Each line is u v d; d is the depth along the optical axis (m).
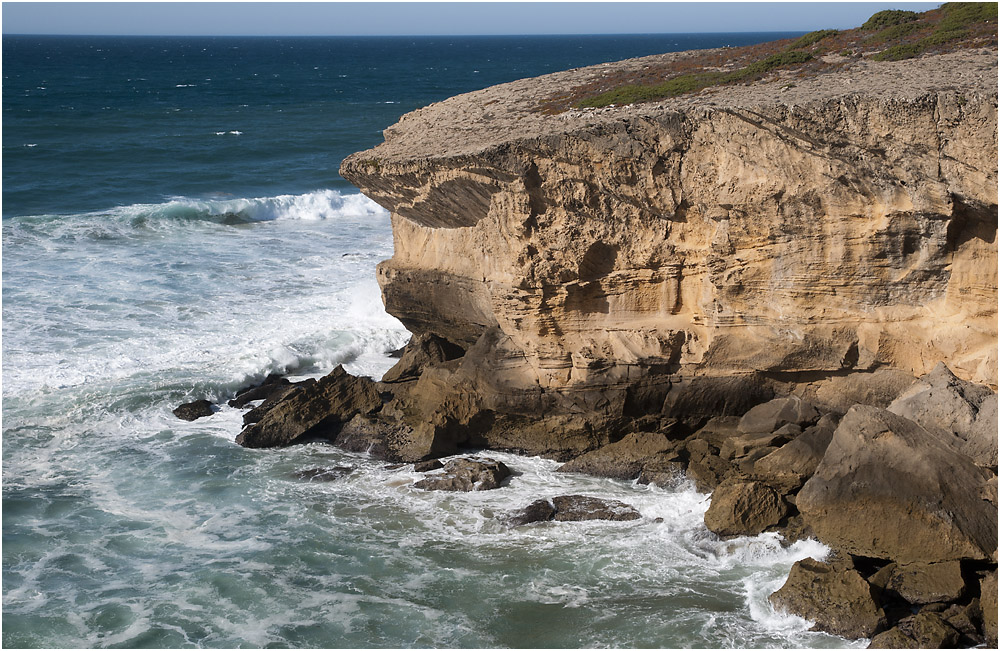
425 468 23.00
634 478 22.23
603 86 29.41
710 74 27.36
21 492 22.06
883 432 18.50
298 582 18.61
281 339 31.05
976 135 18.22
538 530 20.17
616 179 21.73
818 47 27.62
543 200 22.62
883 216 19.92
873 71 22.97
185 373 28.27
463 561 19.20
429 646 16.69
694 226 22.00
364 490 22.20
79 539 20.14
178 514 21.20
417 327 29.45
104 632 17.09
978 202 18.66
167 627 17.22
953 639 15.69
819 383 22.45
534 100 29.38
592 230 22.42
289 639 16.91
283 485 22.52
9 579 18.64
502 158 22.31
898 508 17.84
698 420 23.50
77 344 29.84
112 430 25.28
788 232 20.73
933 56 23.67
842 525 18.31
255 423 25.36
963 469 17.92
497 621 17.28
